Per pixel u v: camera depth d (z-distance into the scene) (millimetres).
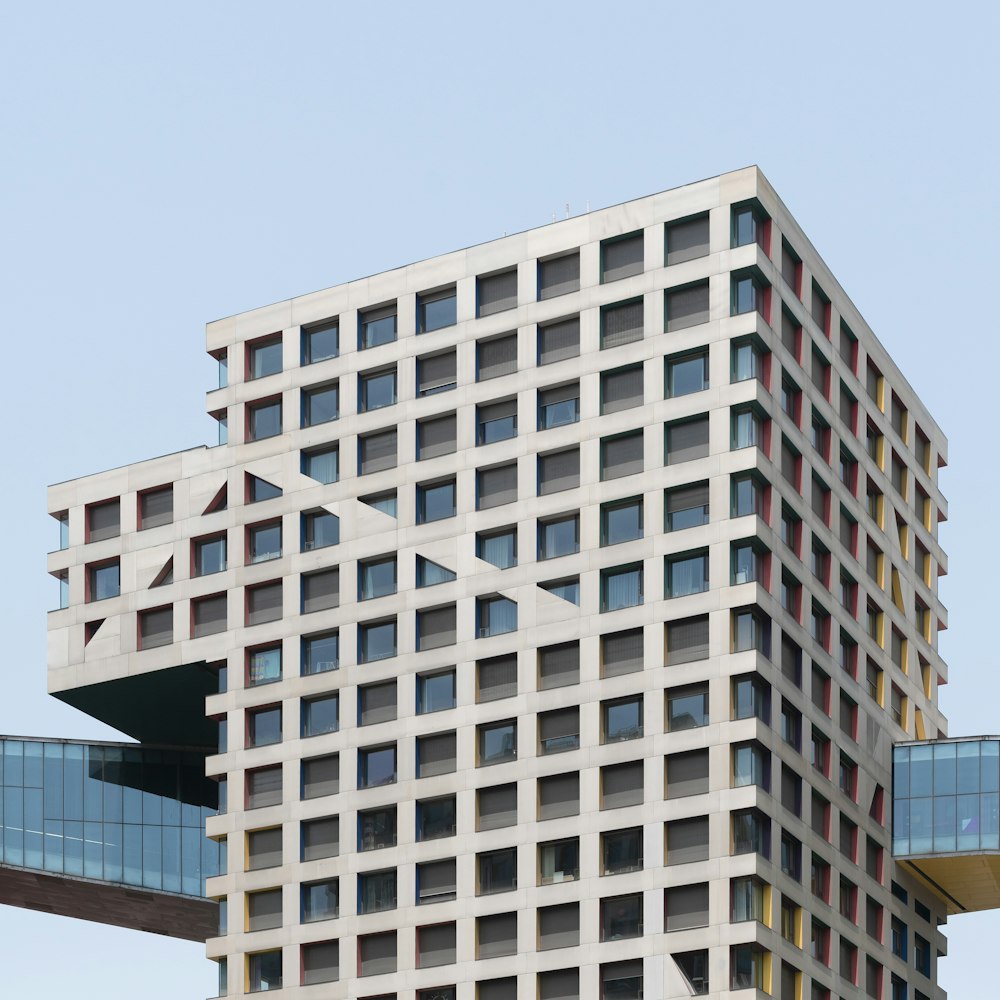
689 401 124000
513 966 119688
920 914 138250
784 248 128750
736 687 119688
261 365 136250
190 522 135875
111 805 149375
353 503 130875
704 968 116188
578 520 124938
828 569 130000
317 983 124375
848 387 135750
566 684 122688
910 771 135750
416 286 132250
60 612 139125
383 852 124562
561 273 129000
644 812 119250
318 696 128875
